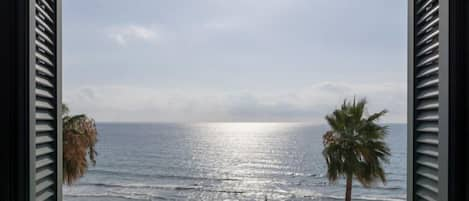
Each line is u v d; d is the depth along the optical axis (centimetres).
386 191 2520
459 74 115
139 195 2825
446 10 118
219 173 3262
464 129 114
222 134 4794
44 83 140
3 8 118
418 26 148
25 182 119
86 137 988
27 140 119
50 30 149
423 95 140
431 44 136
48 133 147
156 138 4631
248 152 3953
